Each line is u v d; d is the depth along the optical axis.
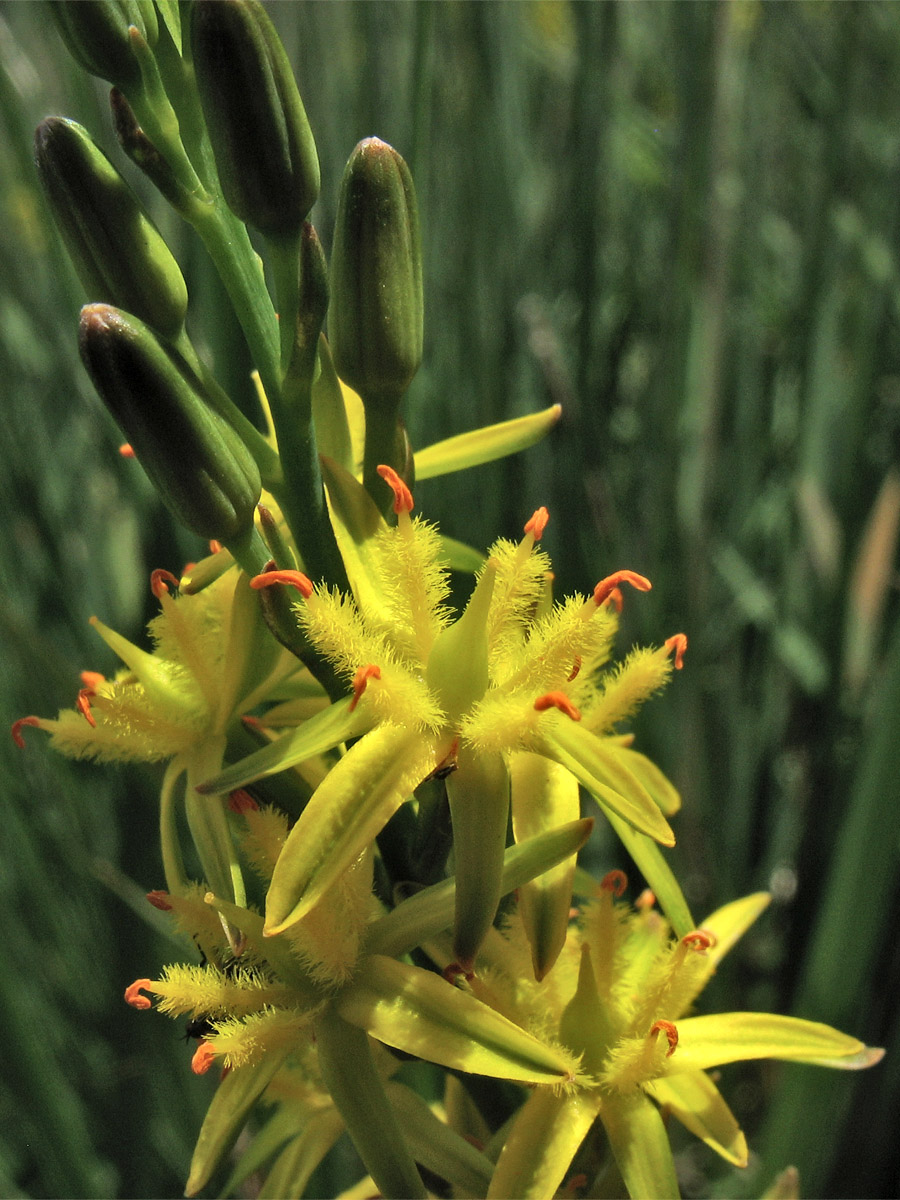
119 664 0.09
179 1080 0.08
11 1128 0.08
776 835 0.09
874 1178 0.07
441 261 0.09
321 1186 0.07
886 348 0.09
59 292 0.09
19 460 0.09
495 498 0.08
